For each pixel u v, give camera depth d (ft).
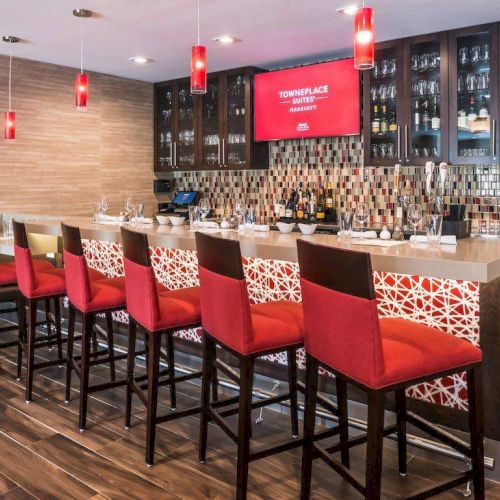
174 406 10.48
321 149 19.03
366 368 5.87
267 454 7.25
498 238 10.66
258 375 10.94
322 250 6.21
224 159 20.04
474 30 14.55
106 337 12.32
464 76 14.94
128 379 9.54
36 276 11.48
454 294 8.23
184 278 12.03
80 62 18.61
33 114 18.40
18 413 10.41
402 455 8.04
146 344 10.02
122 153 21.25
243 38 15.78
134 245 8.57
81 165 19.88
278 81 18.51
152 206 22.59
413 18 14.05
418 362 6.06
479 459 6.67
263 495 7.69
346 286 5.95
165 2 12.72
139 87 21.71
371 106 16.51
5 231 15.31
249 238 9.82
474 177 16.16
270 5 12.98
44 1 12.61
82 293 9.60
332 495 7.66
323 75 17.51
